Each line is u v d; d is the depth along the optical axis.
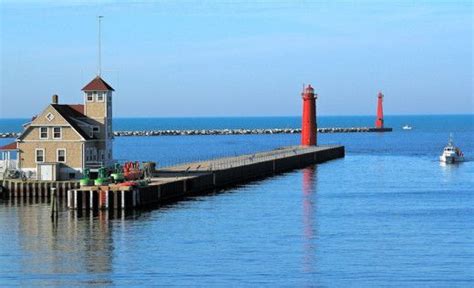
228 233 103.38
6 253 91.69
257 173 181.00
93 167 139.75
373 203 133.12
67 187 133.12
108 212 117.75
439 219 115.44
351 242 98.19
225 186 158.50
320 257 90.25
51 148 138.50
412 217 117.31
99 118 145.12
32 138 138.75
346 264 87.25
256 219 114.19
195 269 85.00
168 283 80.19
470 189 155.50
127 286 79.25
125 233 102.44
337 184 164.62
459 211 123.69
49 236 100.62
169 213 118.31
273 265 86.75
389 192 149.75
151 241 97.94
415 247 95.62
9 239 98.81
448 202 135.00
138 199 120.69
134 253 91.69
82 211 118.31
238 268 85.50
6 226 107.12
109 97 147.50
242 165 173.38
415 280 81.31
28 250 93.12
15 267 85.81
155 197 126.81
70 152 138.38
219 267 85.75
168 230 104.69
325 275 82.94
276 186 159.25
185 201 132.12
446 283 80.38
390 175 186.38
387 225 110.25
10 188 133.12
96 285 79.50
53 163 136.75
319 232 104.62
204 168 163.62
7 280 81.06
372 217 117.12
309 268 85.50
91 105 145.25
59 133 138.50
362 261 88.56
